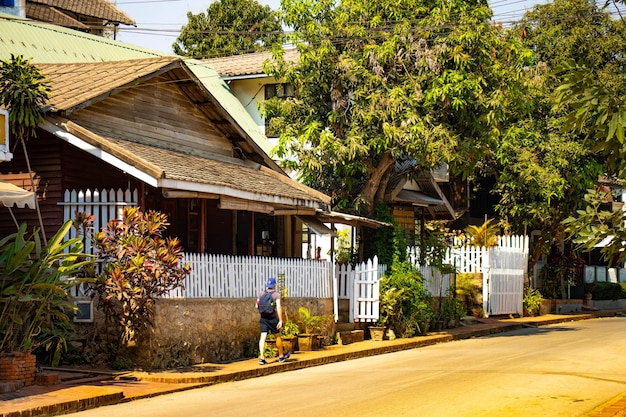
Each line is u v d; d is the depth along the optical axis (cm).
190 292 1758
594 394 1402
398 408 1271
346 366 1867
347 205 2717
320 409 1273
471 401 1327
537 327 3056
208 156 2217
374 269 2369
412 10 2569
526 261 3500
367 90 2492
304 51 2528
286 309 2067
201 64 3309
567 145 3412
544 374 1631
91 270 1628
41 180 1806
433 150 2381
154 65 1984
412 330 2430
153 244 1612
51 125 1711
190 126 2183
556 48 3716
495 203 4188
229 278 1888
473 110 2483
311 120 2605
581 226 1104
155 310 1652
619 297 4550
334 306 2348
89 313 1672
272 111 2702
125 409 1292
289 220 2812
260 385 1573
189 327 1739
